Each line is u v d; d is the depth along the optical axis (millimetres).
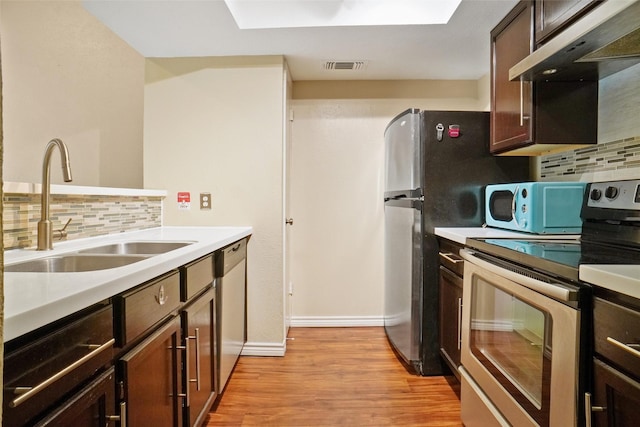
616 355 813
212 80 2330
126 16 1804
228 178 2344
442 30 1990
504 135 1874
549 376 1015
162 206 2342
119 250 1602
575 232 1598
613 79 1543
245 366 2199
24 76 2641
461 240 1671
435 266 2084
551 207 1602
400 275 2273
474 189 2111
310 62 2449
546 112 1630
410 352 2115
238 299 2098
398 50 2252
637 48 1221
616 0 940
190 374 1342
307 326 2871
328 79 2803
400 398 1857
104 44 2756
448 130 2098
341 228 2869
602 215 1451
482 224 2111
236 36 2031
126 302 885
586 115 1636
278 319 2346
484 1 1719
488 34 2039
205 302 1511
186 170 2350
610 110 1567
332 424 1647
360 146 2842
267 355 2336
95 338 776
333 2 1913
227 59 2320
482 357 1448
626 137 1488
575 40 1139
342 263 2873
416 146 2105
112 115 2775
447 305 1940
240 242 2133
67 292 701
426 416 1708
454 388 1957
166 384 1146
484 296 1456
